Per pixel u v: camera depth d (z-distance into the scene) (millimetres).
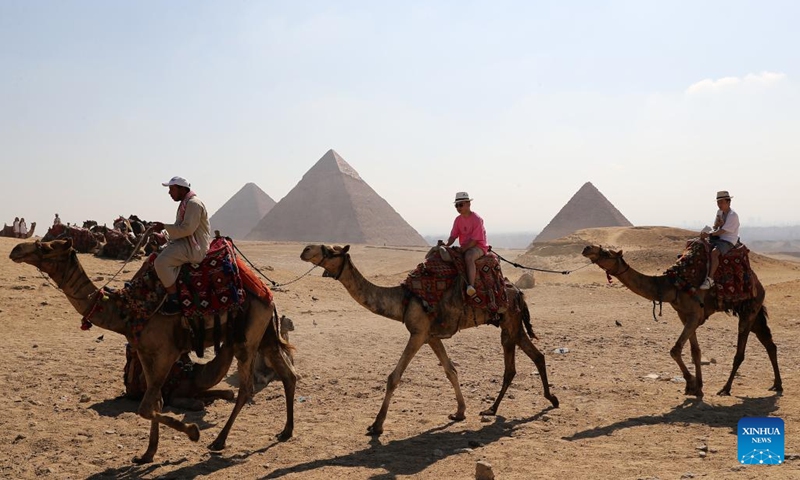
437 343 9297
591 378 11930
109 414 9484
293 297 22812
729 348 14891
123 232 28391
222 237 8297
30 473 7086
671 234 54531
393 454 7711
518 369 12703
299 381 11633
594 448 7773
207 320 7809
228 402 10297
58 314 17109
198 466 7352
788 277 40031
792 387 11062
